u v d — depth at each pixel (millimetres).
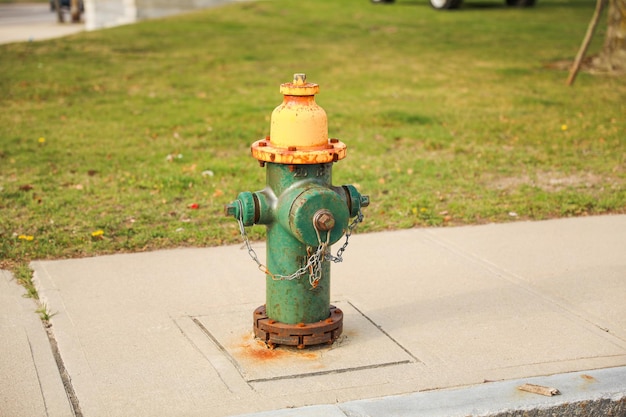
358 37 19047
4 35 26078
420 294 5512
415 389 4180
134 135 10156
